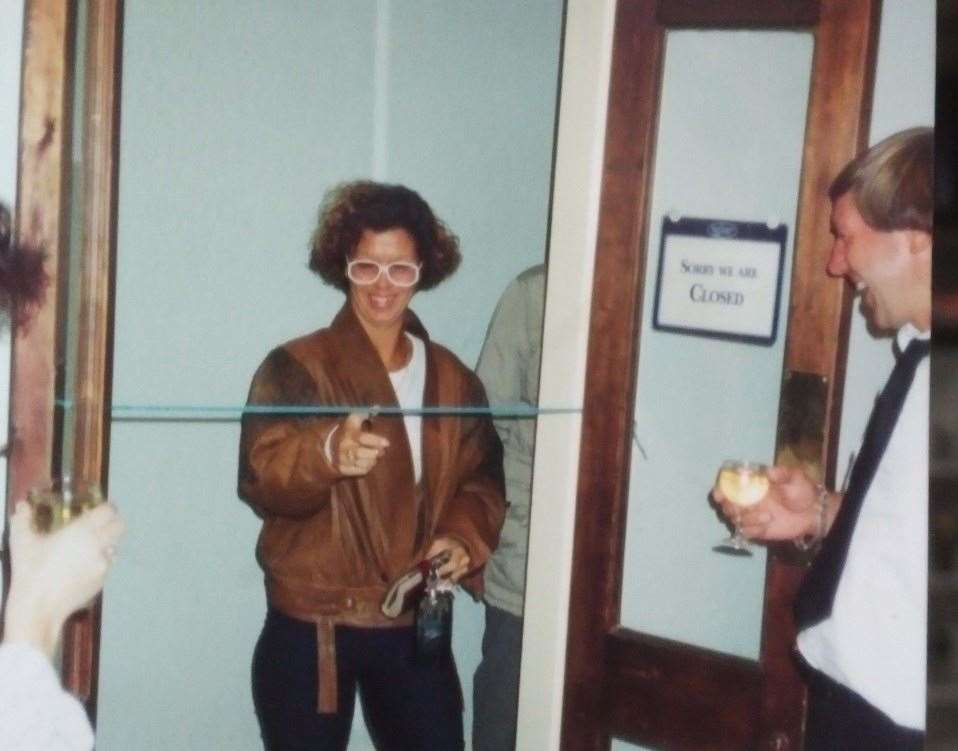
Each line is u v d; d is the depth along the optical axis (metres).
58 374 1.50
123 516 1.93
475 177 2.10
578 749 2.04
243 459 1.99
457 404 2.11
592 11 1.94
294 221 1.98
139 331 1.90
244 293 1.96
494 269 2.13
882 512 1.76
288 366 1.99
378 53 2.00
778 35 1.90
